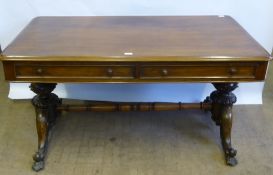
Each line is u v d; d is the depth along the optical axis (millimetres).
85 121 1887
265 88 2225
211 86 2016
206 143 1708
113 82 1289
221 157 1609
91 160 1587
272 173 1509
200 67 1270
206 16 1733
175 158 1604
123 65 1252
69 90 2047
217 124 1773
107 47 1304
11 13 1862
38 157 1519
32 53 1236
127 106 1736
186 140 1731
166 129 1823
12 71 1252
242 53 1261
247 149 1663
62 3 1847
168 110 1843
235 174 1506
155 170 1527
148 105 1741
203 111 1984
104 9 1866
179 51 1271
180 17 1714
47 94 1519
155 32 1483
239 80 1301
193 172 1516
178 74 1281
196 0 1828
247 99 2057
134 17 1717
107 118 1918
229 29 1528
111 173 1509
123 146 1684
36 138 1734
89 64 1247
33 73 1264
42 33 1459
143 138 1747
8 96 2096
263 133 1787
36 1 1835
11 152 1631
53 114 1699
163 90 2041
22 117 1909
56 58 1218
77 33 1465
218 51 1276
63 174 1503
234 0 1819
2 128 1810
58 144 1690
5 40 1935
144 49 1287
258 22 1878
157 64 1251
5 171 1513
